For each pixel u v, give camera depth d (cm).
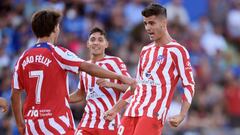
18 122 2789
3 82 5169
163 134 5047
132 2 6216
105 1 6116
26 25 5681
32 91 2694
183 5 6625
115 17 6003
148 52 2944
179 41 6069
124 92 3055
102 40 3359
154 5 2916
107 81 3139
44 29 2703
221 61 6344
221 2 6788
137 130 2870
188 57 2888
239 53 6656
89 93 3325
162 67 2888
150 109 2878
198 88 5856
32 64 2695
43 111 2678
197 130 5412
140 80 2944
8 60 5400
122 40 5847
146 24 2923
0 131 4778
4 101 2761
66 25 5669
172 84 2888
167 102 2888
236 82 6091
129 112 2928
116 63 3344
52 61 2680
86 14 5878
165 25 2928
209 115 5709
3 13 5847
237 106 5903
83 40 5628
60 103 2688
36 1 5838
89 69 2680
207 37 6400
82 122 3338
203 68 6028
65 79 2708
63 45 5412
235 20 6781
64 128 2678
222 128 5609
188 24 6512
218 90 5938
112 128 3300
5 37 5559
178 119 2772
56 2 5781
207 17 6706
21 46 5544
